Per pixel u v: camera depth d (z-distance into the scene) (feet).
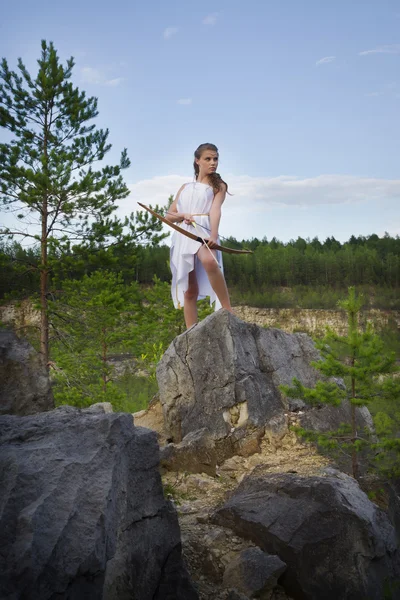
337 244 434.30
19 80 57.57
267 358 21.07
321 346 18.17
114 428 10.34
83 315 63.00
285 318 246.27
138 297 69.15
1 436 10.09
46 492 8.73
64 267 58.08
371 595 12.37
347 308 18.24
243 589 12.05
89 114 59.67
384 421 18.22
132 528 10.25
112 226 58.70
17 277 60.95
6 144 56.39
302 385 19.98
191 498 16.43
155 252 229.45
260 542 13.29
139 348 66.39
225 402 19.93
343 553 12.60
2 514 8.13
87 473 9.36
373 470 17.92
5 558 7.70
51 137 58.85
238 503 14.16
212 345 20.61
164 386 21.33
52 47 58.13
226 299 22.00
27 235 58.18
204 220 21.79
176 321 68.44
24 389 12.92
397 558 13.61
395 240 423.23
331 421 20.61
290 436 19.81
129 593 9.73
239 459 19.02
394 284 289.33
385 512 14.46
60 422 10.68
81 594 8.36
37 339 64.34
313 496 13.47
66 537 8.32
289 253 312.50
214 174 22.22
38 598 7.69
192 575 12.57
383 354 17.75
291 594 12.73
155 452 11.25
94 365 63.21
